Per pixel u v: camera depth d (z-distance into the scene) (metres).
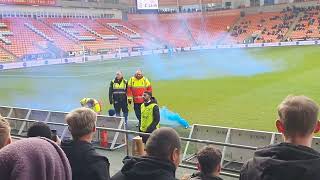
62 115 11.75
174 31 73.50
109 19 70.56
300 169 2.38
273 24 67.19
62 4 61.69
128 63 43.88
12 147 2.00
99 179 3.83
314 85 22.33
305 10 66.75
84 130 3.99
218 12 74.88
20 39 52.09
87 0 66.12
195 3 76.00
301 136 2.57
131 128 13.51
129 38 67.00
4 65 41.12
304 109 2.56
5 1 53.16
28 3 56.06
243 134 8.80
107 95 22.27
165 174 2.98
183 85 25.53
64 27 60.28
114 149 10.32
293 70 29.94
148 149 3.11
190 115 15.88
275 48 54.34
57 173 2.04
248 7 72.50
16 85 27.52
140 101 12.84
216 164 3.79
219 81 26.58
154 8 72.81
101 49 58.81
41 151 2.02
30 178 1.93
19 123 12.44
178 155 3.16
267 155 2.57
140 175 3.00
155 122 9.78
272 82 24.52
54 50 53.38
